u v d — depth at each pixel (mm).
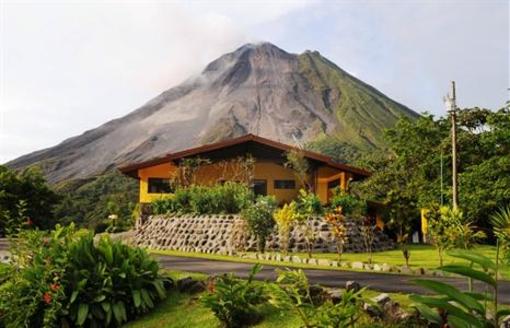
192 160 26781
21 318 7633
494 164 25375
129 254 8594
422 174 32250
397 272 12258
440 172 30578
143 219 24891
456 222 11523
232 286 7234
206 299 7172
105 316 7773
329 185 32219
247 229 18750
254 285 7492
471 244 11305
